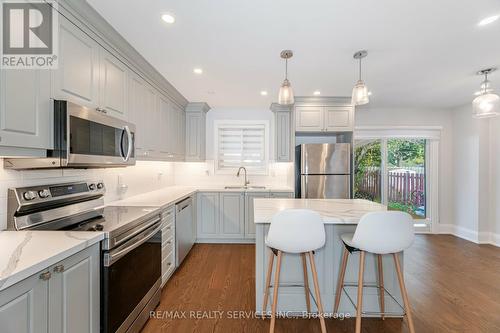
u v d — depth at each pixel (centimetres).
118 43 203
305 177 372
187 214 327
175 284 255
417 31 193
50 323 104
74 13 156
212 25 185
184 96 374
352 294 204
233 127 450
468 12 169
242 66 261
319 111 385
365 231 163
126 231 161
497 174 396
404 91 350
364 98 210
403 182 471
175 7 164
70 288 116
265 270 203
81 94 164
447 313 208
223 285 254
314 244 165
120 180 264
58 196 168
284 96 209
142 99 255
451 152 458
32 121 126
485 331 186
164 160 321
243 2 159
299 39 206
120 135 197
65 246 114
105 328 139
